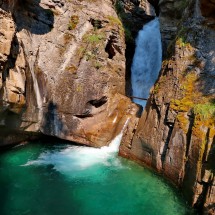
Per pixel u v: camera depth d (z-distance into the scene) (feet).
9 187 32.96
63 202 30.50
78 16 49.67
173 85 37.58
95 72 47.19
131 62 66.49
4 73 36.55
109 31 50.57
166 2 60.49
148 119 39.68
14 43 38.93
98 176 36.27
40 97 44.14
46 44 45.19
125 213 28.94
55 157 42.09
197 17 38.47
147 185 34.22
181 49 38.81
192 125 31.60
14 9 40.34
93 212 28.89
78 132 45.65
